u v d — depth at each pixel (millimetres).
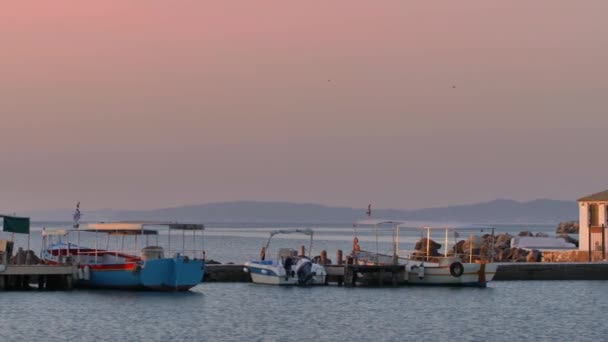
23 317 87250
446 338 79250
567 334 81812
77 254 112188
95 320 86250
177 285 104562
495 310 97188
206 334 79875
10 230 108938
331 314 92812
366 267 115500
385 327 85000
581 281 128375
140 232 110000
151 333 79938
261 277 117562
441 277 115875
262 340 77312
